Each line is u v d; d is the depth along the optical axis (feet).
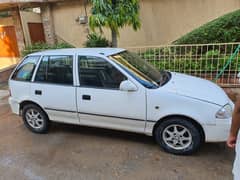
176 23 26.91
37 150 11.93
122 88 10.61
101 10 20.08
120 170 9.91
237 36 21.97
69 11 30.53
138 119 10.89
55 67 12.50
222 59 19.93
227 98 10.67
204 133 10.00
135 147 11.63
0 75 27.20
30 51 27.17
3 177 9.92
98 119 11.78
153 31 28.02
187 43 23.31
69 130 14.02
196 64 20.75
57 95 12.35
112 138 12.69
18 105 13.87
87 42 26.94
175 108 10.14
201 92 10.41
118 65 11.26
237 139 5.75
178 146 10.65
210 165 9.87
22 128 14.76
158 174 9.51
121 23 20.62
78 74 11.86
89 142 12.41
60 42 32.17
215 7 24.98
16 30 29.94
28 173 10.10
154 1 26.99
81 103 11.84
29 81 13.20
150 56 22.06
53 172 10.05
